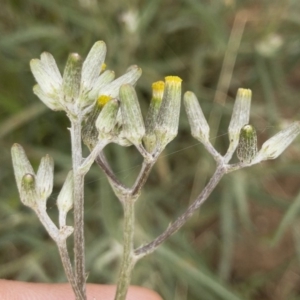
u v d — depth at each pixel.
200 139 0.08
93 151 0.07
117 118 0.07
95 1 0.16
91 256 0.15
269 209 0.22
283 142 0.08
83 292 0.07
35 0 0.16
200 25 0.18
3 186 0.18
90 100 0.08
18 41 0.16
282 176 0.21
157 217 0.18
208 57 0.19
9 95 0.17
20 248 0.20
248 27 0.19
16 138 0.18
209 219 0.21
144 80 0.18
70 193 0.08
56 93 0.07
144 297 0.14
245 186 0.17
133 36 0.17
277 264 0.21
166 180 0.18
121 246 0.15
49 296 0.14
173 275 0.17
